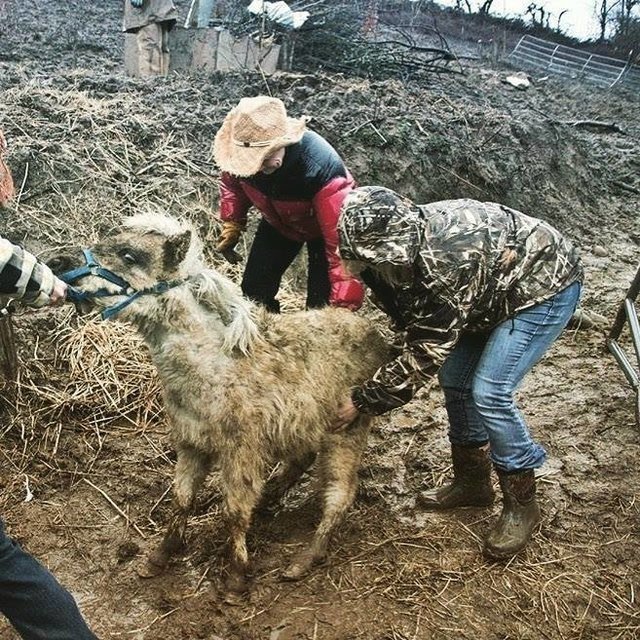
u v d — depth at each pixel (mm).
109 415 4570
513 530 3641
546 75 15969
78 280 3162
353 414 3398
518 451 3490
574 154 8938
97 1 13297
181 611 3381
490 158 7875
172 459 4305
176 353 3262
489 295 3205
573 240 7781
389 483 4207
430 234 3045
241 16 11023
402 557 3691
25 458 4219
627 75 17078
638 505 4082
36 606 2689
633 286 5012
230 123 3793
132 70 8633
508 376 3371
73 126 6301
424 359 3150
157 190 6094
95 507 3973
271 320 3551
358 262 3078
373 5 14273
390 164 7152
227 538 3672
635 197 9008
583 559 3723
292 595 3459
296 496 4129
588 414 4871
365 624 3312
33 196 5730
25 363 4719
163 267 3223
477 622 3355
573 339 5781
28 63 8984
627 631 3355
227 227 4480
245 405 3305
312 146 3896
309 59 10008
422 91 8992
